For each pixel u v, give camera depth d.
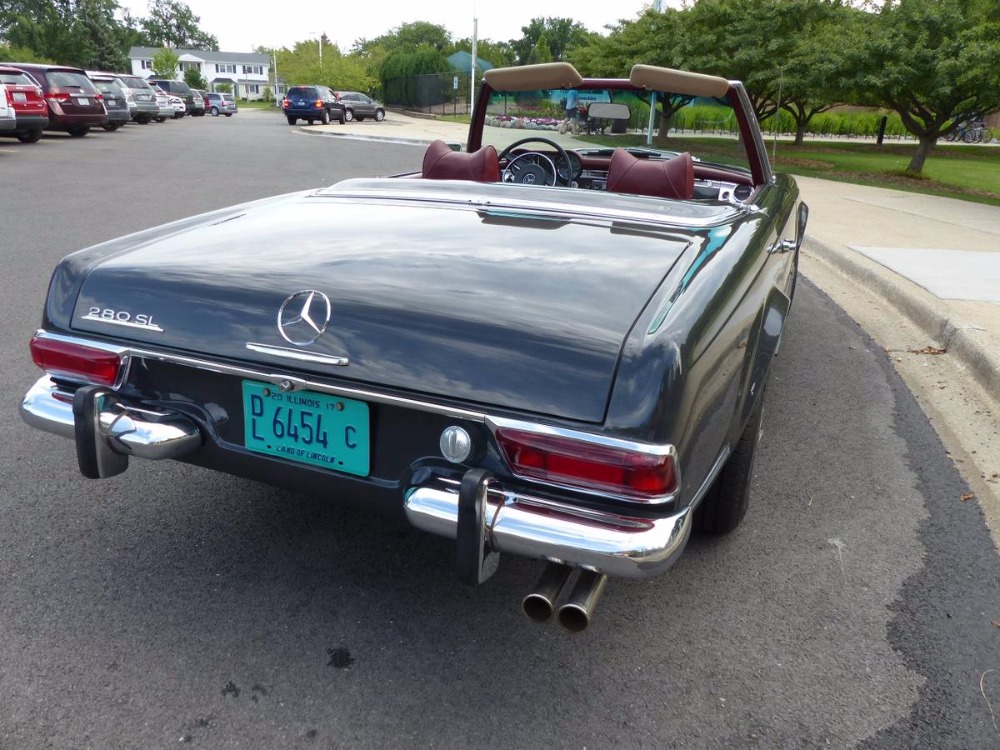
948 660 2.22
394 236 2.29
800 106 23.22
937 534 2.86
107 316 2.17
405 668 2.15
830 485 3.21
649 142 3.70
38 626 2.25
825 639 2.30
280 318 1.98
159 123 30.42
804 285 6.64
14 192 9.91
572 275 1.99
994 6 14.62
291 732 1.93
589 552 1.72
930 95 14.75
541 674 2.14
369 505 2.04
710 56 18.81
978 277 6.46
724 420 2.04
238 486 3.07
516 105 3.77
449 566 2.62
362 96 36.56
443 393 1.82
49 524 2.76
